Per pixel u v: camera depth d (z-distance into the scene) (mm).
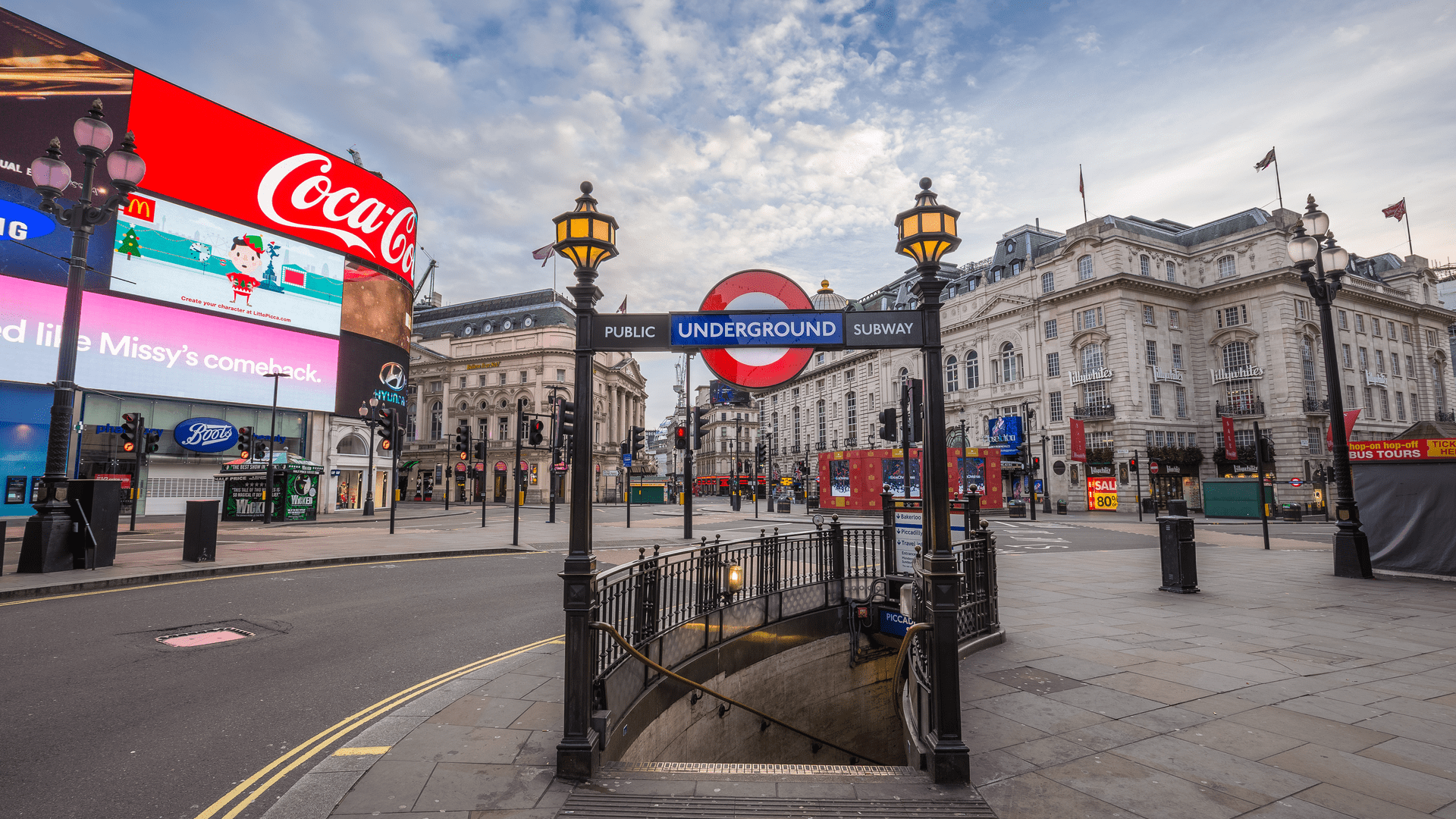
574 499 3756
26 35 25531
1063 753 3828
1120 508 41562
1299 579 10867
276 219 33531
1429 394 51906
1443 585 10195
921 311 3877
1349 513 11148
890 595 8500
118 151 9828
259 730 4312
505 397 63188
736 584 6641
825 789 3371
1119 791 3332
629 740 4430
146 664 5840
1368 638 6684
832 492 36562
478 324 71250
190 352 30234
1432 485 11023
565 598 3631
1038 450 47375
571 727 3543
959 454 36188
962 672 5492
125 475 28422
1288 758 3744
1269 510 32375
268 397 33000
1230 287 44062
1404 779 3455
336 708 4777
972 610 6328
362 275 37781
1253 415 42719
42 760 3809
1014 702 4727
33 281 25438
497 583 10766
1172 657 5934
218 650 6352
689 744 5699
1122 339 42812
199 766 3744
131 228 28391
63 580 9281
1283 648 6250
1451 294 70062
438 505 53469
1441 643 6449
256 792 3416
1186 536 9562
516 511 16688
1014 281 50750
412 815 3037
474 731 4094
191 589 9672
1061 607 8461
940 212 3816
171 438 30250
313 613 8242
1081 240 45344
